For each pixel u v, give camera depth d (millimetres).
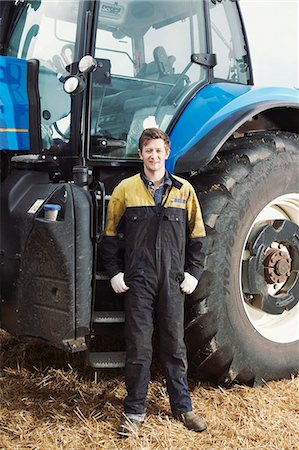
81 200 2600
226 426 2609
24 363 3311
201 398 2910
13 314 2787
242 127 3496
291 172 3199
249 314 3232
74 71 2814
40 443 2434
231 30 3695
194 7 3385
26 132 3109
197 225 2688
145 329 2580
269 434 2541
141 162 3029
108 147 2986
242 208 2963
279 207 3354
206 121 3096
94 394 2910
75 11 3078
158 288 2607
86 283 2629
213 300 2877
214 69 3521
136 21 3180
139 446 2424
